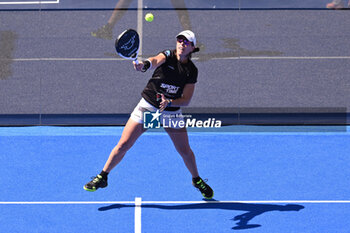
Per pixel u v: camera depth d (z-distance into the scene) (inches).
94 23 1750.7
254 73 1433.3
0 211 780.0
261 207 803.4
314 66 1487.5
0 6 1892.2
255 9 1941.4
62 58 1493.6
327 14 1910.7
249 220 765.3
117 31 1695.4
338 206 808.3
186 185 872.9
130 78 1381.6
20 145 1020.5
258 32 1731.1
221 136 1078.4
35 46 1565.0
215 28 1745.8
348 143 1048.8
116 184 872.3
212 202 817.5
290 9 1958.7
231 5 1964.8
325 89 1343.5
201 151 1003.9
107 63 1470.2
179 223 756.0
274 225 753.0
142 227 744.3
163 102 724.0
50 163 946.1
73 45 1579.7
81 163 948.6
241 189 860.0
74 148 1012.5
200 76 1402.6
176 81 729.6
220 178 896.9
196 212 786.2
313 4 2016.5
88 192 843.4
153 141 1042.1
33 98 1254.3
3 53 1502.2
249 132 1101.7
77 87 1318.9
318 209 798.5
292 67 1473.9
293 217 774.5
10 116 1157.7
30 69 1414.9
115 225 748.6
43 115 1167.0
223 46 1604.3
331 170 932.0
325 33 1738.4
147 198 828.0
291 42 1654.8
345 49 1611.7
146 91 746.8
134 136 756.6
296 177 904.3
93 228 740.0
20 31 1673.2
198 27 1747.0
